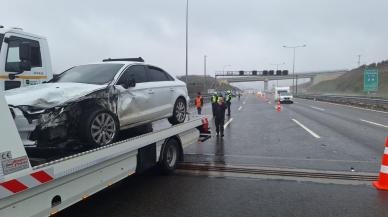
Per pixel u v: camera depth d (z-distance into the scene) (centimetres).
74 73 624
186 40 3328
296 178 673
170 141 705
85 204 525
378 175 693
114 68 627
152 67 750
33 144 455
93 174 450
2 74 718
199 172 720
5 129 321
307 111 2652
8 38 734
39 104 453
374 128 1487
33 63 803
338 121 1814
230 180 659
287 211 498
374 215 483
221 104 1251
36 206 353
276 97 4516
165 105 753
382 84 8531
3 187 307
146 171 700
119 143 500
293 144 1084
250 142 1134
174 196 564
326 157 872
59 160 378
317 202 536
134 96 627
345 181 652
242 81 10881
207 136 930
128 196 563
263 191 591
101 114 525
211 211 498
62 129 484
